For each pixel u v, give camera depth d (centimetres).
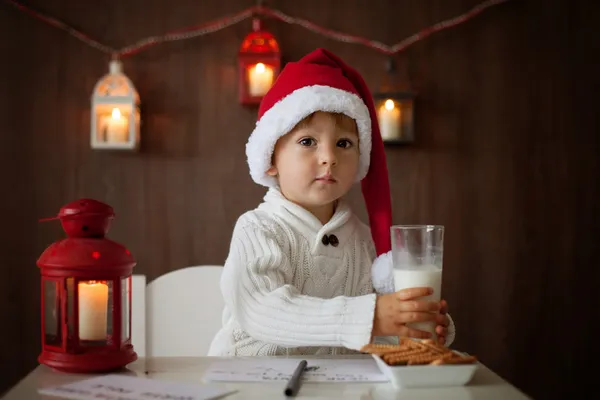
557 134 221
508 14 221
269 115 120
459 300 219
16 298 212
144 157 217
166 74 217
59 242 89
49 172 215
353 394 74
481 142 220
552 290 220
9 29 215
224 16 218
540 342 219
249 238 110
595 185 220
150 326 167
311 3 219
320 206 124
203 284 169
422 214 218
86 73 216
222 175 217
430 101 219
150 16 218
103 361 85
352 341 89
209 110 217
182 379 82
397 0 220
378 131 127
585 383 219
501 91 220
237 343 117
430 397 73
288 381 80
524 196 220
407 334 87
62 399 72
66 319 85
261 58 205
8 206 213
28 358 211
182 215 217
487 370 86
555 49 221
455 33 220
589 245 220
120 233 216
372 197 127
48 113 215
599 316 219
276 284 104
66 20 216
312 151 116
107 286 87
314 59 127
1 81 214
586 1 221
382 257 116
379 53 219
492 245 219
